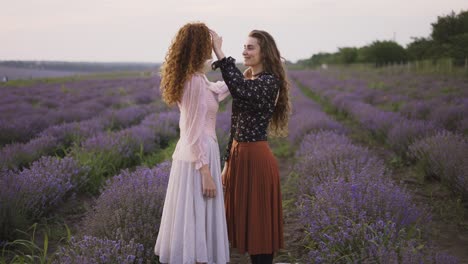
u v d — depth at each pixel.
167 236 2.56
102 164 5.66
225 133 7.09
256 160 2.60
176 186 2.54
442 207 4.34
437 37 30.11
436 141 5.43
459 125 7.37
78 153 5.68
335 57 55.41
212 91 2.48
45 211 4.12
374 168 4.16
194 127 2.38
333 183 3.53
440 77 20.20
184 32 2.40
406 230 3.01
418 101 11.18
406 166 6.12
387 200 3.20
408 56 37.47
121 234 2.74
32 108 11.55
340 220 2.94
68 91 18.75
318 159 4.82
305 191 4.30
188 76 2.35
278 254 3.32
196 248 2.48
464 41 26.25
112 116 9.89
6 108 11.15
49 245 3.57
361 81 21.59
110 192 3.47
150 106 12.41
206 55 2.39
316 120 8.34
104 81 26.22
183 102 2.41
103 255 2.48
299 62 84.12
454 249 3.39
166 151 6.77
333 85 20.64
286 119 2.87
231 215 2.71
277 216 2.71
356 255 2.54
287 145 7.93
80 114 10.66
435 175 5.28
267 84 2.50
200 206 2.49
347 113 11.81
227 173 2.75
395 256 2.33
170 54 2.42
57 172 4.59
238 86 2.42
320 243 2.83
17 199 3.67
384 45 40.16
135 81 25.81
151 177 3.73
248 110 2.56
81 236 3.24
